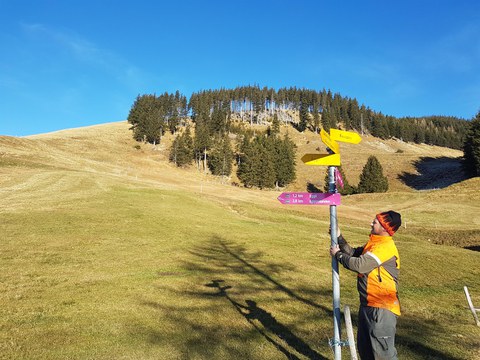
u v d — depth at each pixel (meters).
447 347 8.05
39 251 15.28
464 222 46.34
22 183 37.22
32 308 9.02
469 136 83.12
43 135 114.75
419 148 180.25
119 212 26.92
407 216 50.88
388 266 4.47
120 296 10.43
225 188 69.75
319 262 18.55
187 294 11.13
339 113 196.25
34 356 6.45
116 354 6.66
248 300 11.04
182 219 27.70
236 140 142.25
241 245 21.36
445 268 19.59
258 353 7.01
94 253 15.78
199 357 6.67
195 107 174.25
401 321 10.15
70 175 44.69
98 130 137.75
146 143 127.06
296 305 10.90
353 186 93.56
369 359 4.54
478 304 12.87
